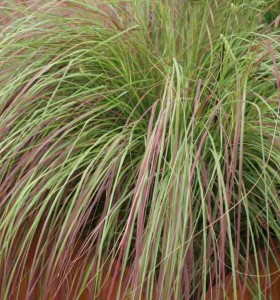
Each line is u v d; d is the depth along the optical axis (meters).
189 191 0.86
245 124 1.01
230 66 1.04
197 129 0.99
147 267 0.91
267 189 0.96
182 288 0.92
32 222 1.01
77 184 0.98
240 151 0.88
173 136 0.93
